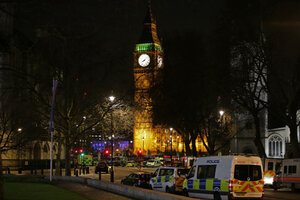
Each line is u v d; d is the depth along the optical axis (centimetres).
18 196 2200
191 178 2597
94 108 4584
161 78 5238
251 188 2259
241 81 4588
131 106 4506
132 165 9844
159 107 5472
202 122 5734
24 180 3844
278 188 3950
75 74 3797
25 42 1736
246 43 4528
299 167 3653
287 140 8475
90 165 9750
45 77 3722
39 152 7619
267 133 9531
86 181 3516
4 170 5884
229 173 2256
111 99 4369
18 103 4447
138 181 3488
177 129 6109
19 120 4822
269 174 4175
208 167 2455
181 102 5403
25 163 6391
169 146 12562
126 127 6228
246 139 9325
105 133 6238
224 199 2266
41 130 5006
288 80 4406
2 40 1254
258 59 4406
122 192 2630
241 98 4775
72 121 4553
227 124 5988
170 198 1906
